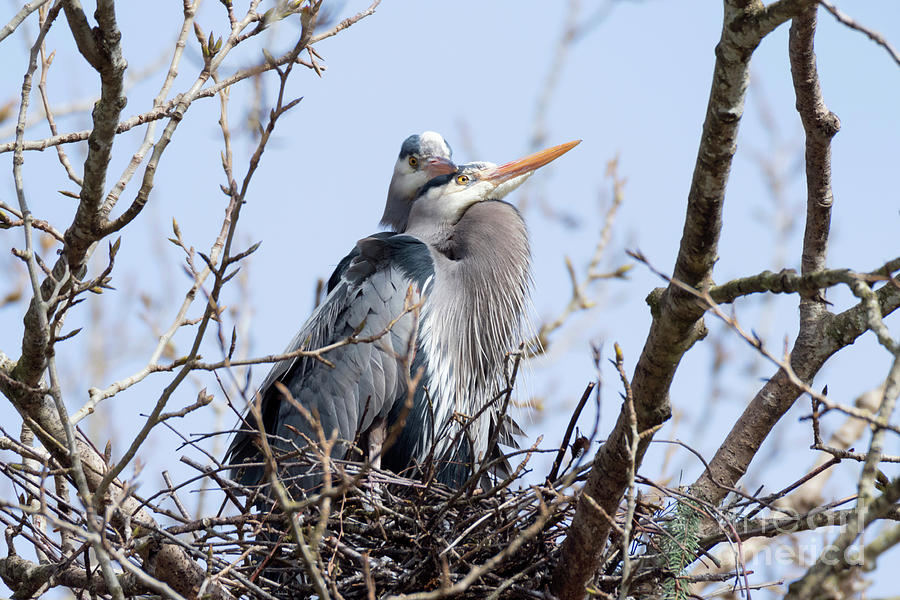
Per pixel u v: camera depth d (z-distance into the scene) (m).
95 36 6.69
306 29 6.36
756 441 8.95
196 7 7.94
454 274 11.80
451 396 11.27
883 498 4.91
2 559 8.56
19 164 7.17
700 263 6.45
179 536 8.53
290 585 8.35
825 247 9.01
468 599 8.23
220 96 7.19
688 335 6.71
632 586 8.04
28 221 7.05
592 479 7.34
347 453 10.61
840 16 5.05
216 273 6.48
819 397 5.10
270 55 6.41
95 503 6.88
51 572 8.34
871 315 5.29
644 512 8.26
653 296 6.92
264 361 6.73
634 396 7.08
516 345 12.16
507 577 8.18
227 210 7.80
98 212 7.39
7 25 7.25
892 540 4.88
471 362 11.75
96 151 7.07
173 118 7.45
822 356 8.84
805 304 8.98
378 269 11.33
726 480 8.89
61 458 7.98
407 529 8.40
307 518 7.80
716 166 6.19
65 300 7.88
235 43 7.75
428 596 5.96
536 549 8.05
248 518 7.65
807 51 8.32
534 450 7.99
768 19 5.72
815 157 8.72
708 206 6.29
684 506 8.02
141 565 8.49
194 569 8.02
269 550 8.09
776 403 8.91
